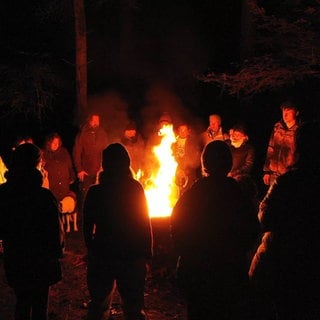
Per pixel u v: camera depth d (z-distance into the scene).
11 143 13.21
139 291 4.14
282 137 6.50
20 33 11.40
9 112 11.15
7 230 3.94
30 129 13.70
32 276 3.95
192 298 3.64
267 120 11.42
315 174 3.34
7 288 5.96
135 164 8.29
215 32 15.88
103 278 4.12
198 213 3.63
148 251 4.15
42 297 4.06
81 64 9.63
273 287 3.43
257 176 10.77
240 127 6.52
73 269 6.56
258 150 11.20
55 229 4.00
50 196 4.05
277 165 6.55
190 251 3.64
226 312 3.62
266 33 10.29
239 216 3.61
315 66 9.22
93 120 8.23
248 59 9.55
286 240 3.35
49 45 11.80
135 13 15.73
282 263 3.36
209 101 14.68
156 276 6.18
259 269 3.54
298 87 10.02
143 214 4.10
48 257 4.00
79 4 9.51
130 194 4.09
